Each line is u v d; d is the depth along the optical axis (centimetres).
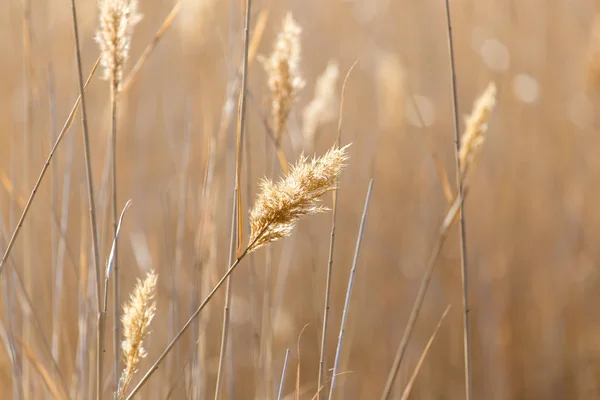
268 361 422
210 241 427
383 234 623
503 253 607
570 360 608
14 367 407
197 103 567
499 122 675
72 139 434
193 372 412
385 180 640
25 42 431
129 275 493
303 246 567
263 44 643
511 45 707
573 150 675
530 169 673
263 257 558
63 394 409
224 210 513
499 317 588
